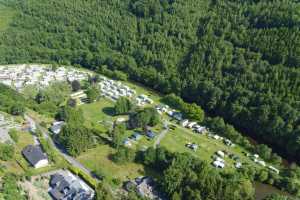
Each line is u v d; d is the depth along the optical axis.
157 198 161.75
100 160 187.38
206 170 165.62
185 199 157.50
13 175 162.12
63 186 159.88
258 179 182.88
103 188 151.62
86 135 192.25
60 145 197.25
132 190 164.12
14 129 199.38
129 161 185.50
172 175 162.88
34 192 157.75
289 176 187.12
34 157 174.38
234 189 156.75
